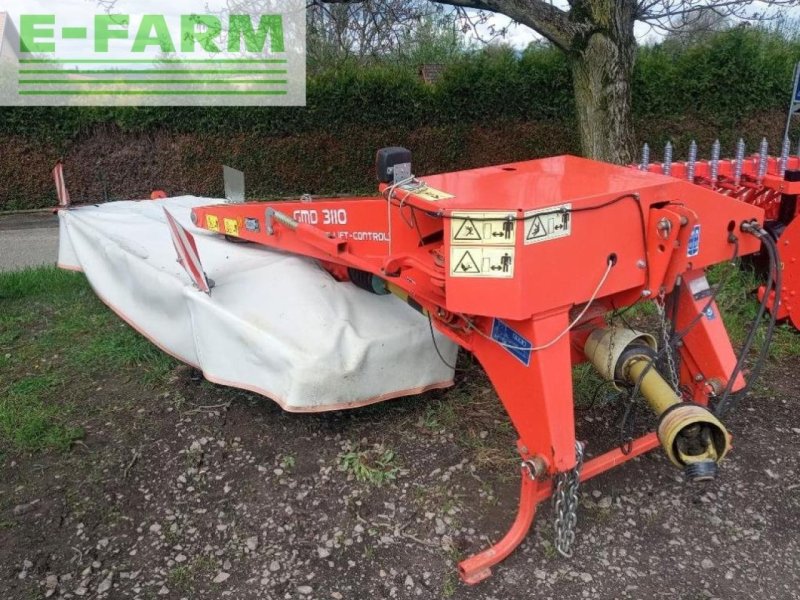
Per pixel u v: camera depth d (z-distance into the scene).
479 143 11.54
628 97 5.84
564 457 2.37
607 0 5.57
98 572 2.62
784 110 11.34
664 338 2.70
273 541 2.76
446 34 9.25
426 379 3.52
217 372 3.53
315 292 3.52
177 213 5.18
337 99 11.13
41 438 3.45
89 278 5.00
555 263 2.28
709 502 2.90
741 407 3.60
